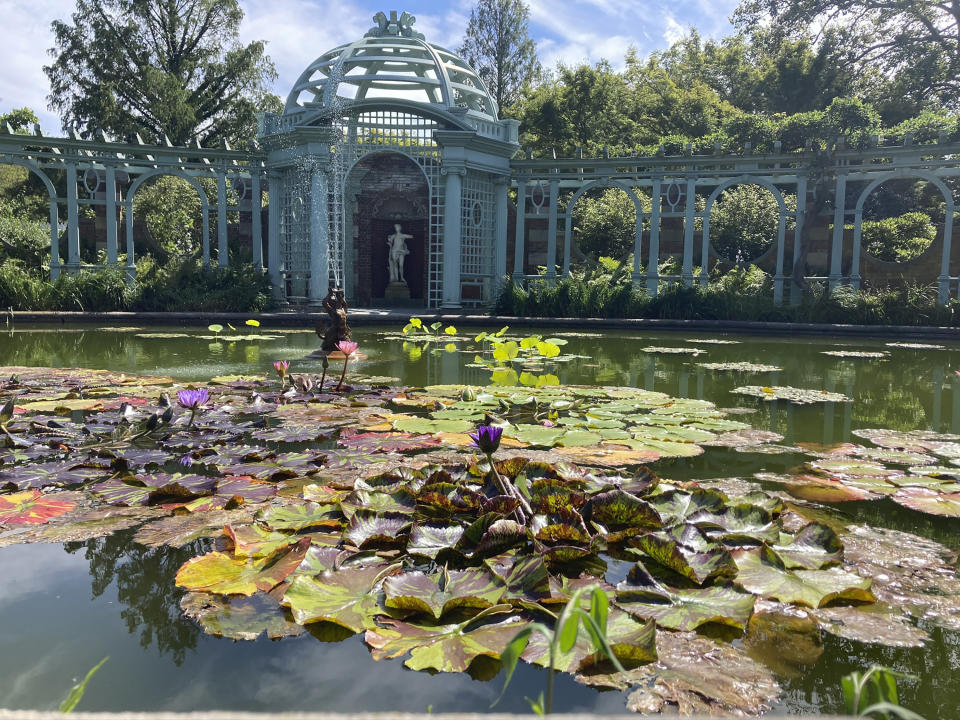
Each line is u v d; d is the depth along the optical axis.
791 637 1.64
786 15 23.33
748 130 14.79
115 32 23.89
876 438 3.79
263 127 15.69
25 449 3.19
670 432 3.79
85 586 1.88
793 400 5.04
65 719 0.89
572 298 13.93
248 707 1.29
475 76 16.77
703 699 1.35
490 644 1.52
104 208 18.39
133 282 14.12
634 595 1.79
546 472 2.71
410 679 1.41
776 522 2.36
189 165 15.24
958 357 8.34
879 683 0.66
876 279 15.49
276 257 15.83
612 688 1.40
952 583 1.96
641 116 26.06
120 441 3.41
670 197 15.02
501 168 15.80
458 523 2.21
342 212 16.34
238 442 3.48
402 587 1.73
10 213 21.31
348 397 4.80
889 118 22.86
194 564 1.97
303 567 1.89
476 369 6.73
